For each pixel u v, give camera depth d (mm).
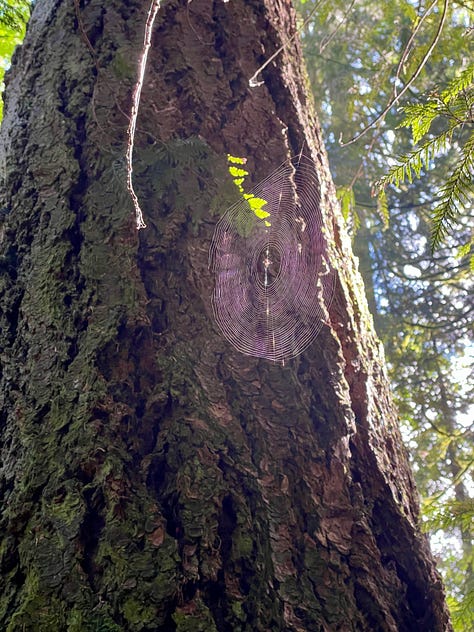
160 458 1747
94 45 2254
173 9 2279
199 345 1888
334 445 1891
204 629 1513
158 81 2176
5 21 4621
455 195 1874
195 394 1823
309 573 1697
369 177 7172
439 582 1973
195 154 2084
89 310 1863
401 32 5102
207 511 1685
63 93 2223
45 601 1484
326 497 1819
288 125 2326
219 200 2037
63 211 2006
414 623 1845
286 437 1850
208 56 2260
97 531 1592
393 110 6203
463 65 4637
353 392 2092
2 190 2154
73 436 1688
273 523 1726
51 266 1935
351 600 1711
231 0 2342
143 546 1572
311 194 2262
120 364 1808
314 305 2049
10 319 1947
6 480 1704
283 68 2396
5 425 1804
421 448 6855
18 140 2201
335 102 6926
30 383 1800
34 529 1586
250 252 2010
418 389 7453
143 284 1915
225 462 1780
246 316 1952
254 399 1874
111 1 2301
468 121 1925
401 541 1954
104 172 2047
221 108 2209
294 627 1609
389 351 7773
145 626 1470
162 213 2016
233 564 1666
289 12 2711
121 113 2115
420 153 2027
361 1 6129
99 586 1517
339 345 2035
